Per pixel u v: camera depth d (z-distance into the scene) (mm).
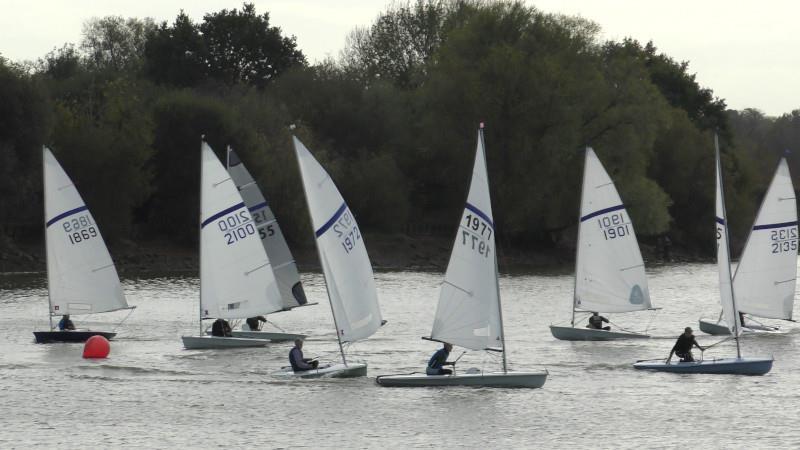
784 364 161625
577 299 189375
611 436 118438
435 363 141375
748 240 190625
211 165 172375
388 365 158125
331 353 169500
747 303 191000
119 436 117625
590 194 188500
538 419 125438
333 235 143750
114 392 138125
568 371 154375
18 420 123938
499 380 141000
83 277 180750
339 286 144625
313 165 142250
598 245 188625
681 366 153625
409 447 114375
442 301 140000
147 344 177375
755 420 125250
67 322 180750
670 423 124062
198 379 146250
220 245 173125
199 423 122875
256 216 190750
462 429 120875
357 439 116938
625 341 185375
